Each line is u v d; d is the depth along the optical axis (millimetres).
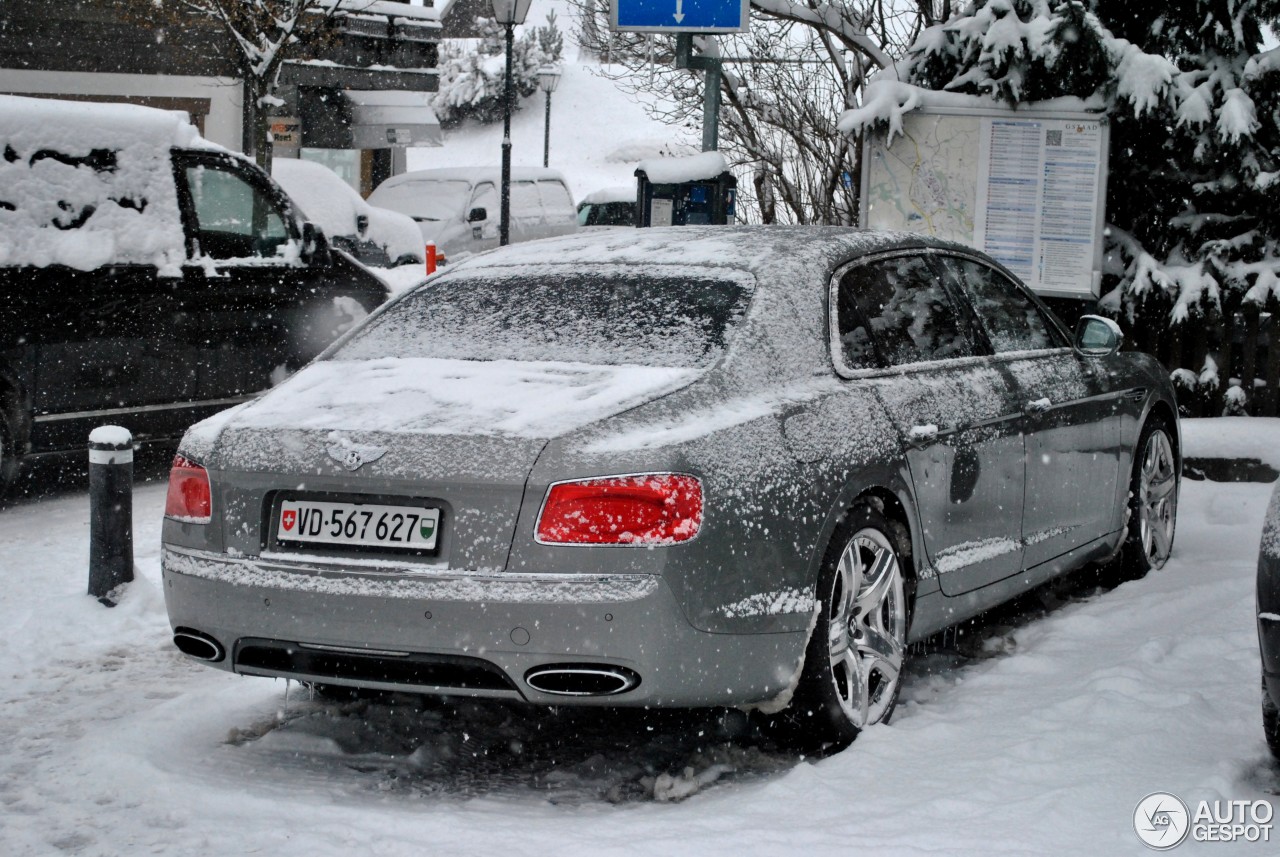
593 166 58438
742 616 4195
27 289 8609
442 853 3820
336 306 10438
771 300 4871
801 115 14578
